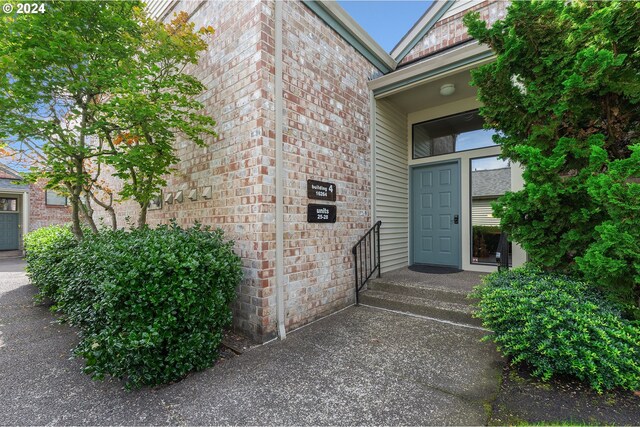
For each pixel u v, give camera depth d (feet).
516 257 11.40
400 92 15.26
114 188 19.36
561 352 6.32
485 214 15.78
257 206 9.44
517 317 6.91
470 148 16.35
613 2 6.80
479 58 12.19
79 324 8.65
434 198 17.48
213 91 11.32
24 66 9.32
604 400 6.07
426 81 13.74
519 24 7.93
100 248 9.07
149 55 11.01
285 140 10.27
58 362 8.07
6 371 7.58
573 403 6.00
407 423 5.54
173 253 7.47
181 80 11.47
